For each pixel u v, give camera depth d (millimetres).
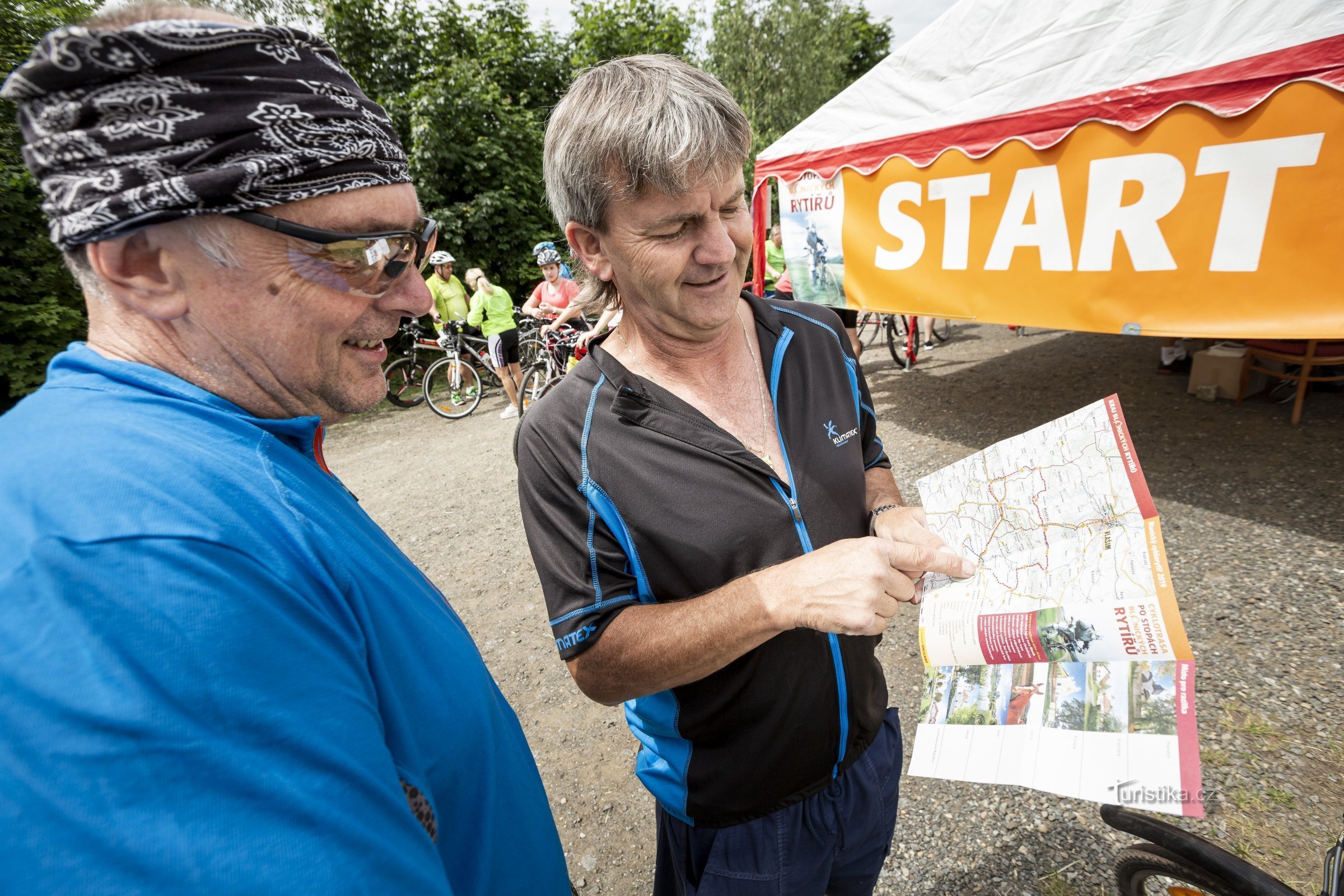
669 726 1067
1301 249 2689
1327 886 1140
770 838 1082
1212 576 2816
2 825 371
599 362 1021
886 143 4285
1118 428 825
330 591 523
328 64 580
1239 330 2918
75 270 537
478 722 670
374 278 624
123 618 402
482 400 8242
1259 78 2668
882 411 5594
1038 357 6719
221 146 499
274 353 589
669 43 13984
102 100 469
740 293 1073
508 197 10906
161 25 468
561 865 841
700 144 780
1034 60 3404
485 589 3689
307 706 449
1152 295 3189
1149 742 708
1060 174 3426
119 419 491
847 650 1067
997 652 846
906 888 1785
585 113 821
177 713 398
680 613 909
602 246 928
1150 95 3008
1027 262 3688
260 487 521
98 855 374
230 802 401
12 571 401
